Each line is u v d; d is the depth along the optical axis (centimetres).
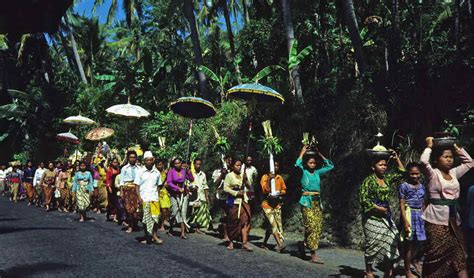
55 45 3769
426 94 964
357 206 900
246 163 901
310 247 689
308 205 697
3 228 1065
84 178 1252
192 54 2406
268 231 812
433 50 1109
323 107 1134
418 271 620
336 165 1002
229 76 1838
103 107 2498
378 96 1034
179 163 971
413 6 1461
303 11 1703
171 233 1000
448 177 481
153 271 605
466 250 577
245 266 646
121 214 1121
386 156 557
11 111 3072
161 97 2233
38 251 754
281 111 1245
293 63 1355
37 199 1833
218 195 948
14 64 3641
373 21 1495
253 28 1819
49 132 3086
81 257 702
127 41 3316
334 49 1598
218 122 1427
